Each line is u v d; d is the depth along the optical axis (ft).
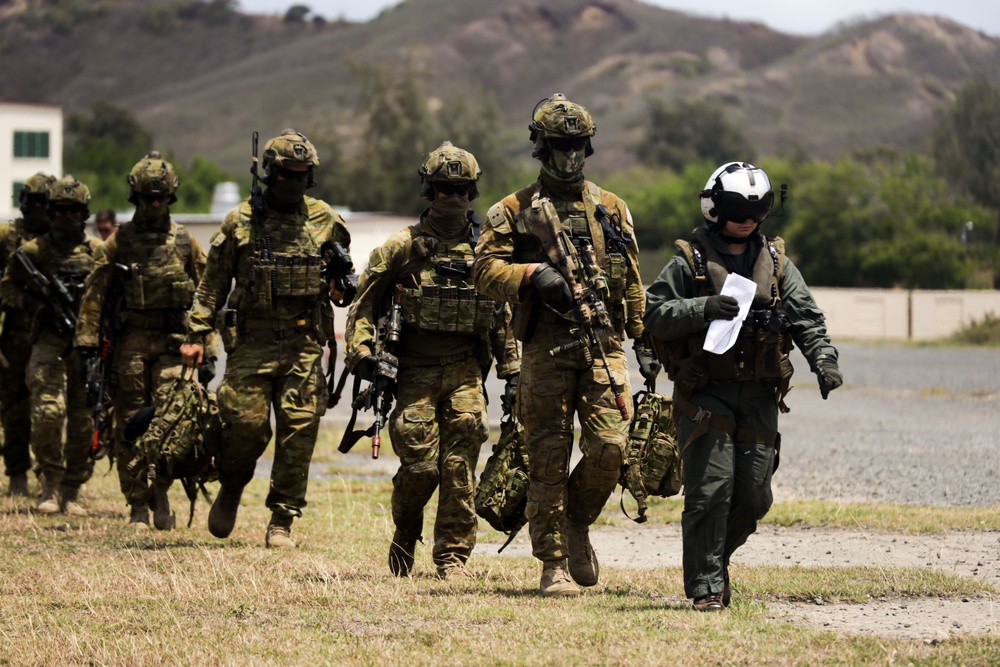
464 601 56.13
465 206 64.44
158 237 82.28
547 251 56.90
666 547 78.84
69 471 90.02
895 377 240.32
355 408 65.41
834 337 390.63
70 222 90.17
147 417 75.77
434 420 64.34
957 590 59.82
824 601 57.72
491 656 45.75
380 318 64.75
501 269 56.65
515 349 65.31
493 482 63.10
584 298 56.54
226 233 72.33
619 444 56.49
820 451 132.67
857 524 84.02
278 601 56.54
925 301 391.86
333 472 119.96
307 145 71.67
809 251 609.83
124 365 82.12
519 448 63.36
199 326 73.36
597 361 57.06
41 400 89.15
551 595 58.08
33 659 47.24
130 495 82.33
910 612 55.21
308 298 72.79
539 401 57.41
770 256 53.78
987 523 84.12
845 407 184.34
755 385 53.21
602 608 54.49
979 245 604.08
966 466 120.37
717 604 53.31
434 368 64.49
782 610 55.52
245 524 85.66
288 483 73.82
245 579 61.41
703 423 52.75
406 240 64.08
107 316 82.64
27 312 94.32
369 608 54.75
